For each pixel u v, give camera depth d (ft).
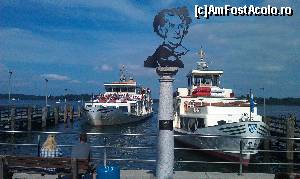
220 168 93.04
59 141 162.91
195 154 112.57
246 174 44.50
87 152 38.88
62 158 34.86
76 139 170.81
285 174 27.78
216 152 99.19
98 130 217.56
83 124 243.40
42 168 35.60
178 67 34.01
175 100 135.95
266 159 108.27
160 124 34.47
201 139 104.68
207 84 132.36
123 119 234.99
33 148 126.52
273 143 123.95
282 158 109.81
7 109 179.93
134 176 42.27
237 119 103.60
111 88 252.62
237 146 90.53
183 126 126.41
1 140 158.81
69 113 265.34
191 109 119.55
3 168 35.40
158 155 34.68
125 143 154.40
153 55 34.12
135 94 253.85
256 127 89.04
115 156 112.27
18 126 177.47
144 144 150.82
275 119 134.00
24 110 192.95
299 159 108.58
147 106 308.60
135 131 217.15
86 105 236.43
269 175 44.16
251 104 90.48
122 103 237.86
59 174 36.14
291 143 105.19
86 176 37.99
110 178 36.19
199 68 134.62
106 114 224.94
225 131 94.43
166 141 34.40
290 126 107.65
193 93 127.54
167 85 34.40
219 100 120.47
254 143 89.30
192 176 43.04
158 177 34.55
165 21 33.65
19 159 35.37
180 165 96.43
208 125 103.76
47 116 228.43
